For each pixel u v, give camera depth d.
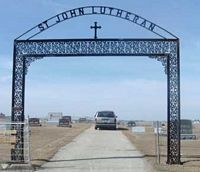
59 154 26.59
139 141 38.22
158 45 22.69
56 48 22.80
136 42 22.73
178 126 22.67
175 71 22.70
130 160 23.81
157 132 23.30
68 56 22.88
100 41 22.75
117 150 29.30
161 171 20.08
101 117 59.75
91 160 23.75
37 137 42.34
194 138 42.22
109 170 20.17
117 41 22.72
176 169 20.61
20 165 20.91
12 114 22.88
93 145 33.03
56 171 19.86
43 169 20.48
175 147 22.72
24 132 23.00
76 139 39.38
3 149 29.53
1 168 20.56
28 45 22.89
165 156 26.12
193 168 20.98
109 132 52.75
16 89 22.89
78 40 22.80
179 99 22.70
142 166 21.53
